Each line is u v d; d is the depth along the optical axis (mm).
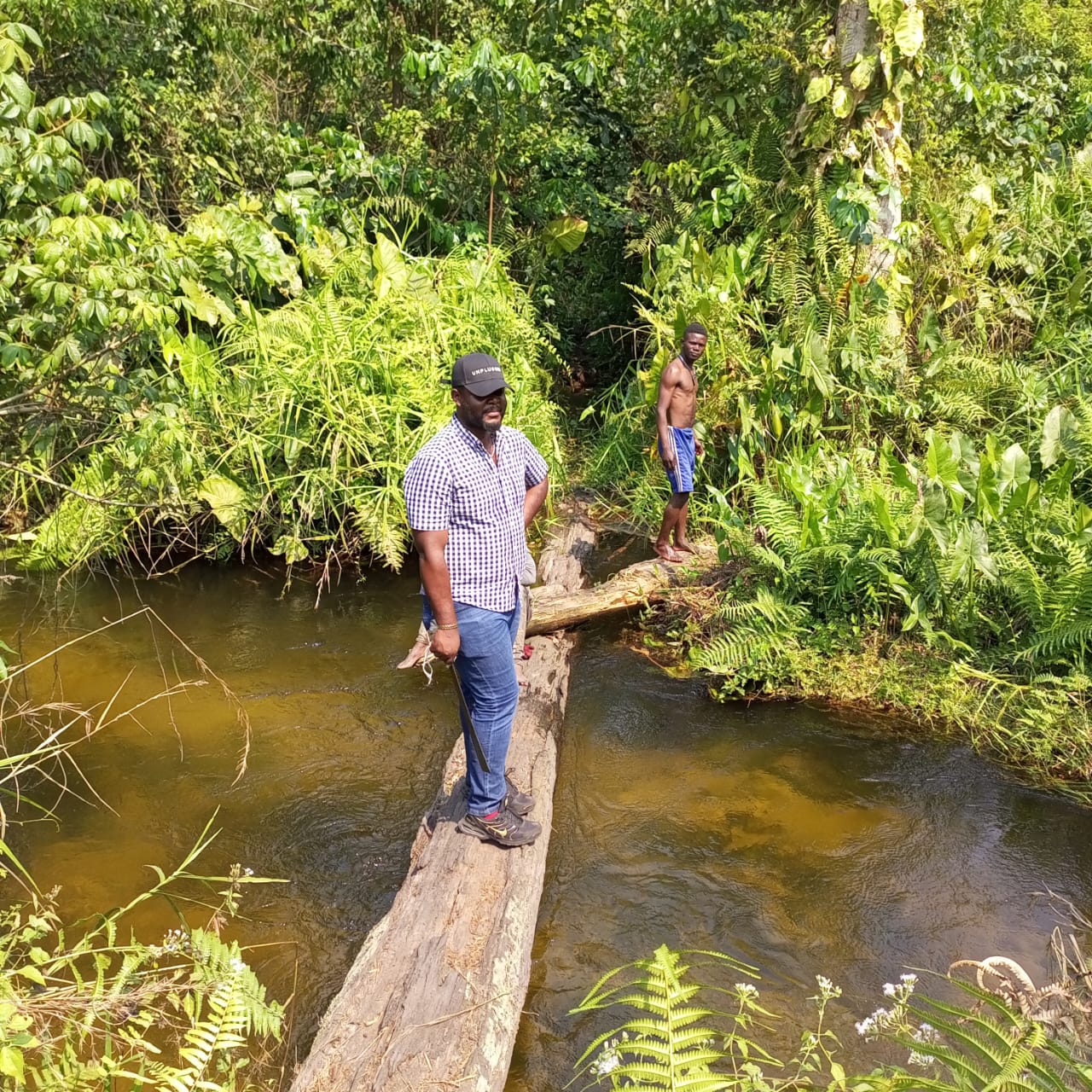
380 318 7496
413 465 2973
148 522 6633
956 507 5355
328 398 6652
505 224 10305
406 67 9000
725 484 7254
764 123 7883
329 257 7988
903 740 4605
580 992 3082
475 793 3305
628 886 3584
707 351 7074
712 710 4906
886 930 3357
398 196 9336
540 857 3412
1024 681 4891
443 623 2969
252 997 2422
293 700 4938
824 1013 2969
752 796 4164
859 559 5332
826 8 7543
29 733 4512
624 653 5539
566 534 7211
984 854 3781
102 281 4129
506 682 3178
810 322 6859
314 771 4312
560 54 10297
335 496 6742
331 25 9641
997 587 5246
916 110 8211
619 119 11148
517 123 9336
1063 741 4445
